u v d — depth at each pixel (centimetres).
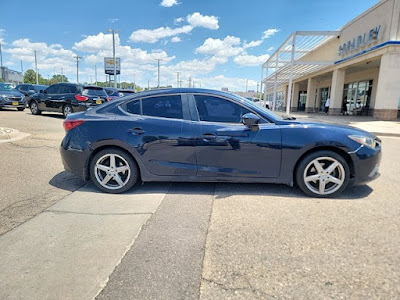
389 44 1477
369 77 2081
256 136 368
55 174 467
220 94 390
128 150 381
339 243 258
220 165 377
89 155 390
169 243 260
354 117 1908
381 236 270
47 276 212
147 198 371
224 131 371
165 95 397
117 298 191
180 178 386
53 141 717
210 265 227
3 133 722
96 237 269
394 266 224
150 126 381
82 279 209
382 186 423
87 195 381
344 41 1981
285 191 397
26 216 312
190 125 378
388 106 1552
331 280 208
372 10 1648
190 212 327
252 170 375
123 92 1605
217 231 282
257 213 324
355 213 323
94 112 406
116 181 387
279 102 4466
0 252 242
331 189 371
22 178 443
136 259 235
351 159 362
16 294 192
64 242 259
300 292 196
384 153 708
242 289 200
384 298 190
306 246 254
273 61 2717
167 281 208
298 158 368
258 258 236
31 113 1404
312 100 2964
